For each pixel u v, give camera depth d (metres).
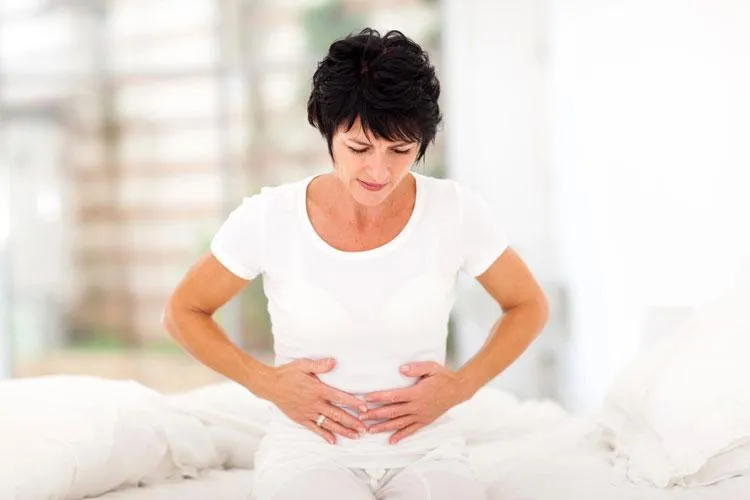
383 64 1.93
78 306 6.86
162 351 6.88
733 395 2.37
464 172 5.98
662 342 2.76
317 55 6.74
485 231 2.25
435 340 2.21
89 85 6.84
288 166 6.79
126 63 6.84
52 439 2.32
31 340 6.74
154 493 2.38
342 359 2.17
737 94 3.34
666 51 3.85
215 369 2.25
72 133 6.84
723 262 3.43
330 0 6.72
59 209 6.82
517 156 5.77
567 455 2.64
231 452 2.70
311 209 2.19
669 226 3.83
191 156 6.83
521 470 2.49
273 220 2.19
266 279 2.23
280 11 6.76
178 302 2.27
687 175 3.70
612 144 4.38
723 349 2.52
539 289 2.34
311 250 2.16
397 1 6.68
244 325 6.67
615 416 2.71
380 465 2.14
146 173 6.88
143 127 6.86
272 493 2.06
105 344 6.89
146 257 6.89
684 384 2.49
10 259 6.69
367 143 1.98
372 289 2.15
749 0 3.24
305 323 2.16
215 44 6.77
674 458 2.34
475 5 5.90
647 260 4.02
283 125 6.79
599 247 4.57
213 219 6.82
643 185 4.06
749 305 2.65
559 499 2.28
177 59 6.81
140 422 2.47
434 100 2.00
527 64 5.76
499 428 2.99
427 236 2.18
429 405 2.14
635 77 4.12
